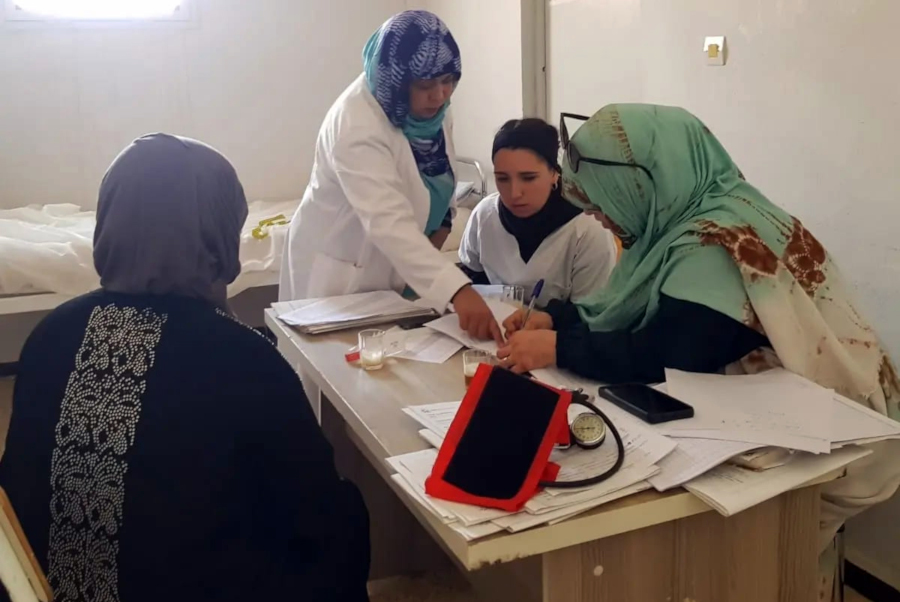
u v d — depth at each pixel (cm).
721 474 118
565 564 113
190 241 129
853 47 200
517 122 210
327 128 218
